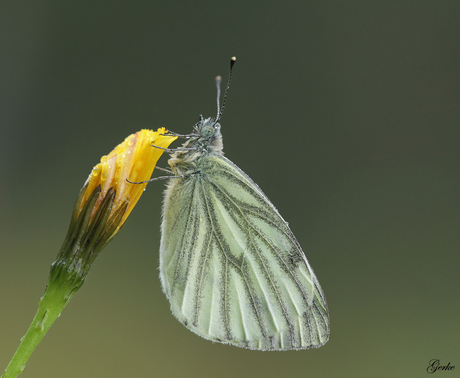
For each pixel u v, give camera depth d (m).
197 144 0.31
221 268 0.31
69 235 0.30
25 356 0.30
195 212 0.31
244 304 0.31
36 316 0.30
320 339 0.31
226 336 0.31
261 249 0.31
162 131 0.30
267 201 0.31
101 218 0.30
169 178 0.31
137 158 0.30
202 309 0.31
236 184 0.31
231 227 0.31
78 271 0.30
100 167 0.30
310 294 0.31
